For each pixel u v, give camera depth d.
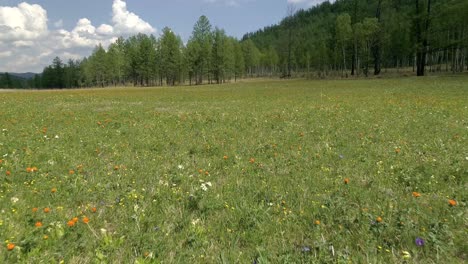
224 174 6.77
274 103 23.23
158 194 5.39
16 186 5.65
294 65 122.25
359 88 37.66
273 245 3.84
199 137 10.67
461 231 3.93
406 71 71.62
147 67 94.12
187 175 6.48
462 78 42.28
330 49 88.94
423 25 55.19
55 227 4.02
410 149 8.30
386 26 70.88
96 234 4.04
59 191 5.52
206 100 28.61
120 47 105.56
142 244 3.78
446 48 55.38
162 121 14.41
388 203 4.88
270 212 4.72
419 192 5.42
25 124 13.19
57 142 9.61
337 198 4.97
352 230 4.09
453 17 51.03
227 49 89.88
